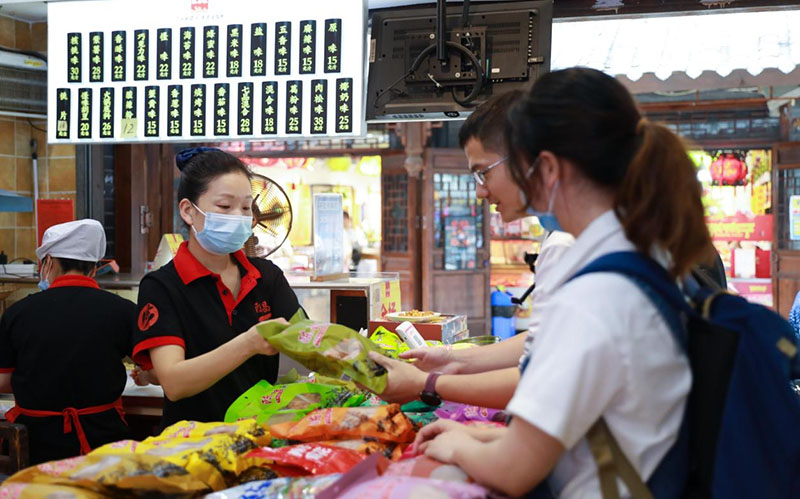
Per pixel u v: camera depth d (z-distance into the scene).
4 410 2.74
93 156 4.22
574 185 1.15
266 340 1.66
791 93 6.55
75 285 2.50
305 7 3.15
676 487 1.08
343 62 3.12
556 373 1.03
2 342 2.47
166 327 1.86
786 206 8.15
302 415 1.66
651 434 1.07
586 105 1.11
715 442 1.06
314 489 1.16
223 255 2.03
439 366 1.84
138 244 4.37
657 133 1.11
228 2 3.22
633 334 1.04
